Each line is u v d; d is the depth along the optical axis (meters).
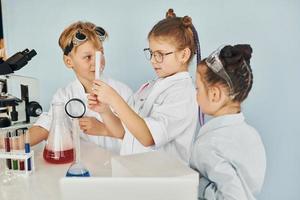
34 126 1.30
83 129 1.34
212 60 1.00
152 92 1.33
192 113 1.27
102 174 1.02
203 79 1.02
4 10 1.80
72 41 1.43
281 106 1.71
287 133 1.73
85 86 1.49
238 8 1.66
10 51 1.82
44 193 0.92
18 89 1.27
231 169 0.94
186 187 0.67
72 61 1.47
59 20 1.78
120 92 1.56
